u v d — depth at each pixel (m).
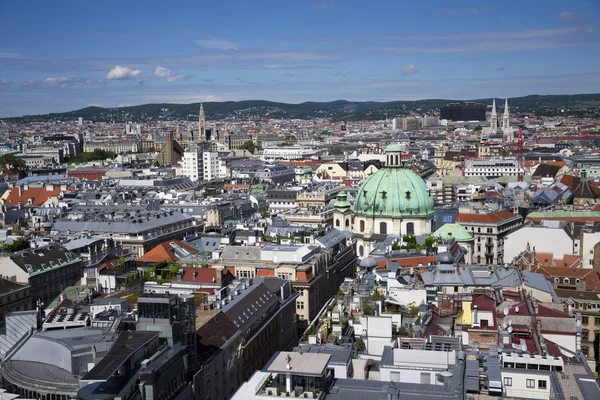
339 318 178.12
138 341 145.25
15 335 171.88
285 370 134.50
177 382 153.50
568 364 150.00
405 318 179.88
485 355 153.38
